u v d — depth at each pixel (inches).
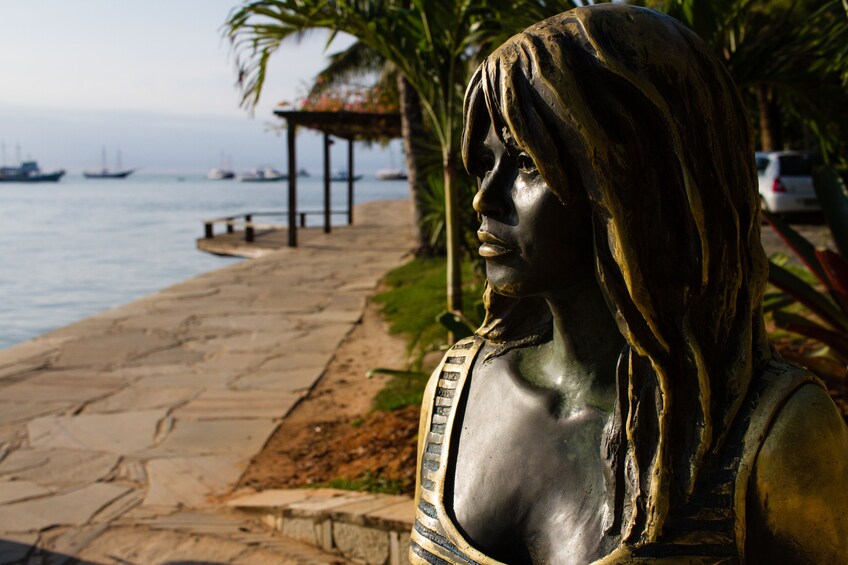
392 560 151.9
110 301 650.2
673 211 37.2
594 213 37.3
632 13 38.0
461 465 45.8
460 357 50.4
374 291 488.1
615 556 37.3
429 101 194.4
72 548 166.1
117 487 199.0
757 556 37.4
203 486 199.0
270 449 222.7
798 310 240.7
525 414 43.8
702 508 36.7
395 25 182.4
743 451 36.4
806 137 674.8
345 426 235.0
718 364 37.7
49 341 358.9
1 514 182.5
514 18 152.9
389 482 179.9
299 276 557.3
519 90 37.9
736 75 148.6
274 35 173.9
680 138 36.6
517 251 40.1
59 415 255.3
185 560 159.0
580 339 42.5
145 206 2422.5
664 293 37.5
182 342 356.2
